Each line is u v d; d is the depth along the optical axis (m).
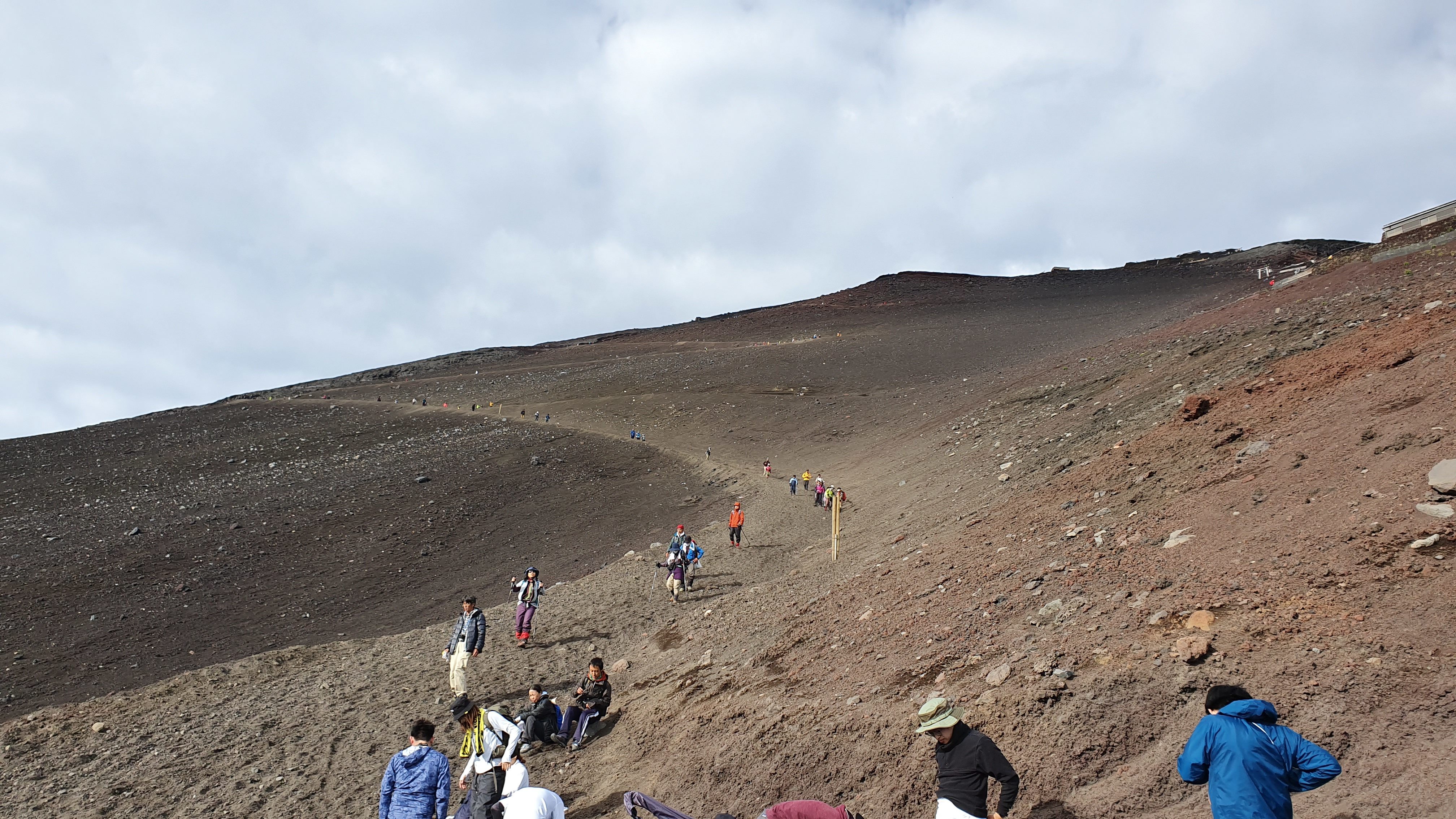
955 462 25.11
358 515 37.19
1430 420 7.44
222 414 79.19
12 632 22.59
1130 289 124.56
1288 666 4.95
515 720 9.59
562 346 139.00
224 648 20.84
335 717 11.93
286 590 26.36
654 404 66.62
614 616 16.38
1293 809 4.03
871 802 5.64
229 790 9.55
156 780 10.13
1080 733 5.19
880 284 165.75
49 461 58.12
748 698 8.32
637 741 8.77
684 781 7.16
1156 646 5.74
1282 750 3.36
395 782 5.77
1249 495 8.09
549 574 26.28
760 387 68.94
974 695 6.13
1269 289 38.69
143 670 19.36
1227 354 20.67
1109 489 11.14
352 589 26.41
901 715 6.28
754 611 13.23
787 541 23.53
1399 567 5.45
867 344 87.62
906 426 44.78
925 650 7.62
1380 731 4.25
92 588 26.80
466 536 33.38
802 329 118.19
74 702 17.25
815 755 6.38
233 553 31.05
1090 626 6.53
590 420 62.97
